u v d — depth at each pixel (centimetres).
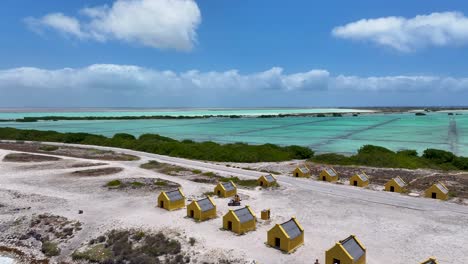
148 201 5669
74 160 9306
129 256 3734
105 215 4953
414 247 3962
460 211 5269
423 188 6781
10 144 12638
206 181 7206
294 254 3750
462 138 16075
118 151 11394
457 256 3728
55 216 4922
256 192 6425
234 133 19025
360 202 5756
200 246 3916
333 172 7506
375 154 9969
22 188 6353
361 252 3466
